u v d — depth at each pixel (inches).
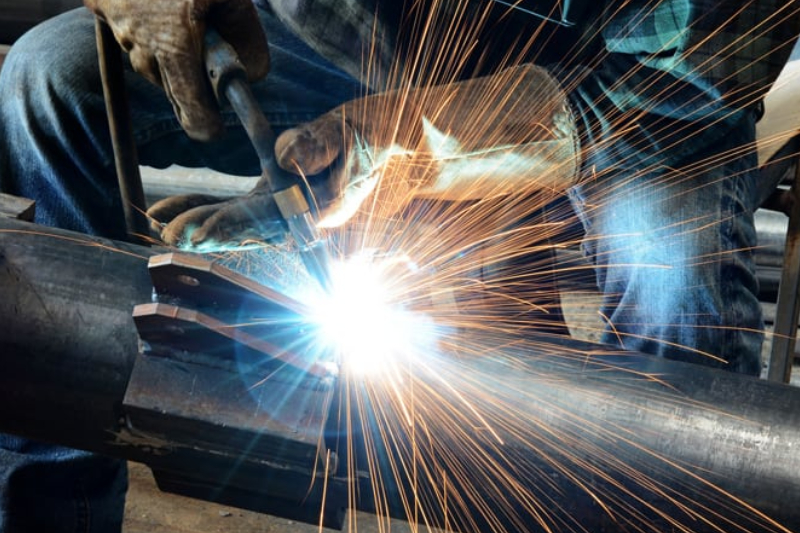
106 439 55.7
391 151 62.8
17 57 80.0
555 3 80.8
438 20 83.4
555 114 69.2
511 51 84.0
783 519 52.6
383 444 53.0
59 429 56.4
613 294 84.6
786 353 101.6
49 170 77.5
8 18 147.5
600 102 73.7
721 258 78.2
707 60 71.4
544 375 54.7
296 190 55.4
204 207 59.9
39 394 54.9
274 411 51.2
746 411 53.9
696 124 75.8
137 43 60.3
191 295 52.5
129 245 58.5
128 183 75.7
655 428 53.6
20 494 72.4
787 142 97.0
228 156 90.4
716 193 78.4
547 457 53.6
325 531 101.0
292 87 88.6
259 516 103.7
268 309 52.7
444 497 54.9
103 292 54.9
